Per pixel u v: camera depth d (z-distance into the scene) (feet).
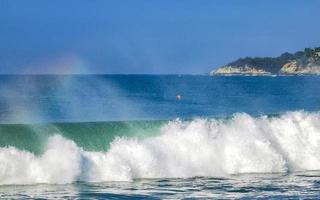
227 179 193.16
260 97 648.79
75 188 172.04
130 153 195.83
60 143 188.75
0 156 177.47
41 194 161.89
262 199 158.81
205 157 206.49
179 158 202.69
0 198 155.74
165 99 578.66
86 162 187.11
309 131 231.09
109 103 486.79
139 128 208.95
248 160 211.00
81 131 202.39
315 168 223.10
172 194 164.96
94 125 204.85
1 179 176.24
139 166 194.70
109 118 355.97
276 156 214.90
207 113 417.08
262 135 218.59
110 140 202.39
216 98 616.80
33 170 179.42
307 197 162.20
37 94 597.11
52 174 180.14
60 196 159.43
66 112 391.65
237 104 521.65
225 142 212.02
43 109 409.69
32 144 188.34
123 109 431.84
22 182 177.47
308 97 652.48
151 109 444.55
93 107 440.86
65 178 180.75
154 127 210.79
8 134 189.37
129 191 168.45
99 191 167.53
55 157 183.32
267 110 457.27
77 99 524.11
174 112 419.95
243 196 163.02
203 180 190.49
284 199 159.02
